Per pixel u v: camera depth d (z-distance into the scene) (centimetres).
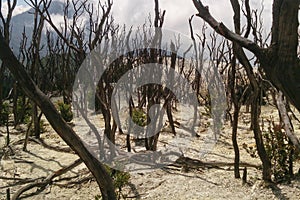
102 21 445
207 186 390
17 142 556
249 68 362
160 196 366
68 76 725
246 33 346
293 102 126
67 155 504
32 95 172
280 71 125
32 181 401
